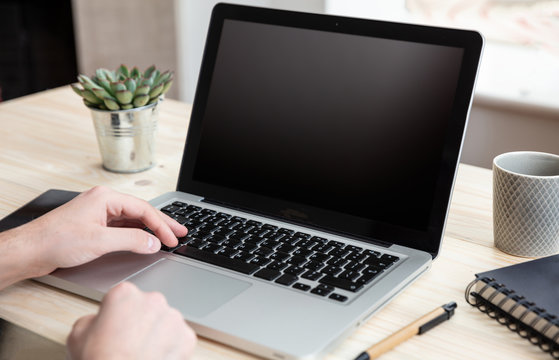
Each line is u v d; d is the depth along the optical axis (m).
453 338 0.70
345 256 0.83
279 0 2.44
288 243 0.86
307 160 0.95
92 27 2.93
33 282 0.81
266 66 1.00
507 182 0.85
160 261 0.82
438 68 0.87
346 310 0.71
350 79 0.93
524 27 2.09
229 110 1.02
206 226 0.91
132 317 0.61
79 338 0.61
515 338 0.70
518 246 0.87
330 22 0.96
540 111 1.99
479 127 2.16
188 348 0.62
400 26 0.90
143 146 1.16
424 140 0.87
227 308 0.71
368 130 0.91
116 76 1.18
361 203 0.90
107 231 0.79
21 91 3.25
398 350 0.68
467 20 2.19
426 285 0.81
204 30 2.70
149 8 2.81
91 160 1.23
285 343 0.65
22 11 3.10
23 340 0.86
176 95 2.92
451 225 0.97
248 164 0.99
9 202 1.04
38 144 1.30
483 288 0.76
